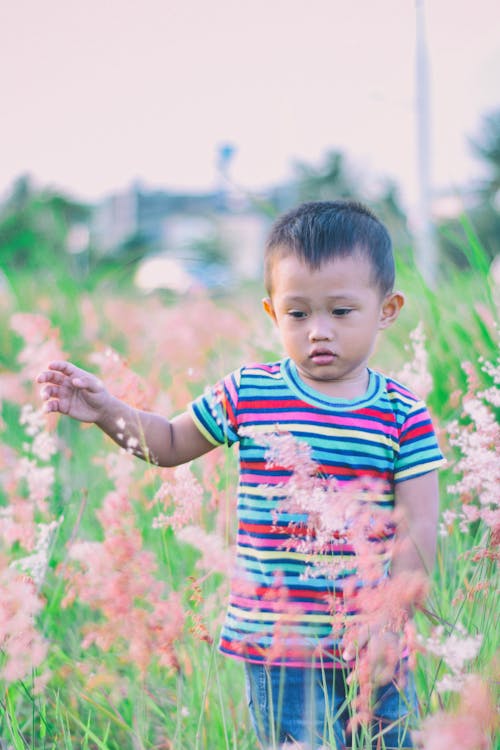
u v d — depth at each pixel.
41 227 7.84
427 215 6.59
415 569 2.44
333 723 2.33
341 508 2.20
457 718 1.86
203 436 2.69
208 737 2.63
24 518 2.73
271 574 2.49
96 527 3.68
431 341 4.21
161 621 2.35
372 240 2.58
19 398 4.36
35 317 3.47
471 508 2.62
